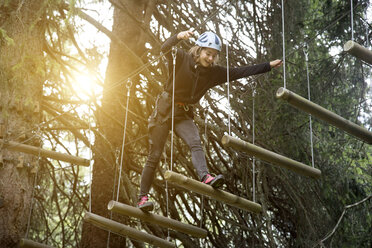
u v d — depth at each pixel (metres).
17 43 7.56
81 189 10.69
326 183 7.76
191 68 4.84
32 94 7.55
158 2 10.36
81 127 9.62
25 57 7.54
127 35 10.55
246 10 8.99
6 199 7.04
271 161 4.52
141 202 4.95
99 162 10.06
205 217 10.17
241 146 4.32
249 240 9.52
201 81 4.86
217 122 9.48
